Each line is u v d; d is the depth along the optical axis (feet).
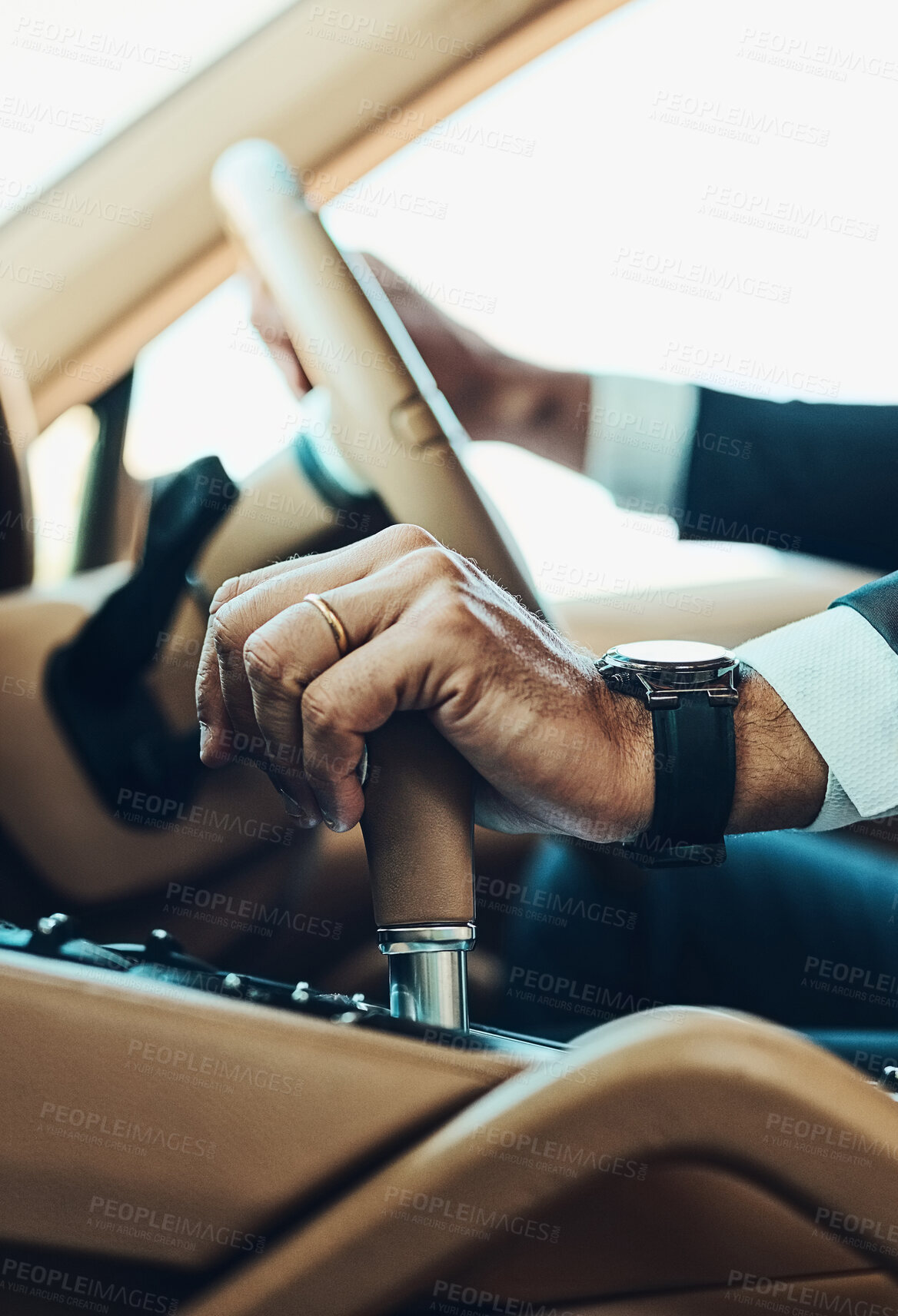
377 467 2.04
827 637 1.70
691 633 3.52
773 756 1.61
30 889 2.20
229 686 1.48
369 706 1.33
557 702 1.47
